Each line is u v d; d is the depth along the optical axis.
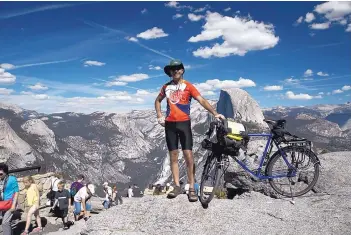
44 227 12.67
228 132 5.45
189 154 5.77
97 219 5.93
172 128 5.80
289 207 5.70
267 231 5.14
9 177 9.75
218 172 5.54
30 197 11.75
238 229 5.25
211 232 5.29
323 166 7.12
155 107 6.02
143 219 5.75
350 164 7.10
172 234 5.37
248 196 6.82
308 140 6.16
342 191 6.12
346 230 4.89
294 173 6.14
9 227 9.59
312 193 6.41
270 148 6.16
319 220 5.20
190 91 5.75
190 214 5.61
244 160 7.23
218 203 5.84
